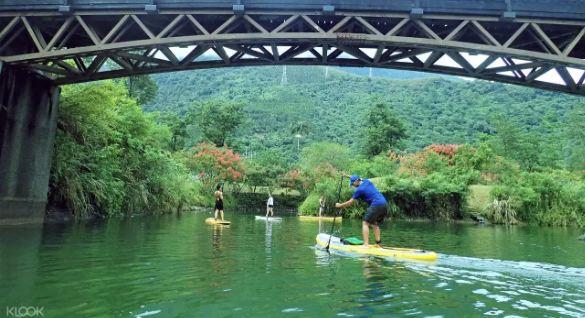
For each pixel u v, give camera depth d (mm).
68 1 12766
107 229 12211
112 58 14312
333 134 90125
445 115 90812
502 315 4461
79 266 6402
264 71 148750
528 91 96250
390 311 4422
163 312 4145
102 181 16906
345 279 5977
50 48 12898
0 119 12539
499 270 7246
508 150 48844
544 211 30344
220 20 14125
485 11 12070
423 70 14578
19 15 12875
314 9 12602
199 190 34562
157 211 22312
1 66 12633
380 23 13586
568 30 12703
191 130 59000
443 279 6238
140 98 41844
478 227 23172
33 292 4785
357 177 9750
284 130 89312
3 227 11789
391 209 30578
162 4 12883
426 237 14555
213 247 9055
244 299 4703
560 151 53000
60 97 15828
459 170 34781
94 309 4184
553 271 7348
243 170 41031
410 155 38688
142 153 21641
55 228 11945
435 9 12195
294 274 6234
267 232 13359
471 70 13836
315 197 30359
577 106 50688
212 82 135500
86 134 17062
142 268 6375
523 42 14125
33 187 13844
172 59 14188
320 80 146375
